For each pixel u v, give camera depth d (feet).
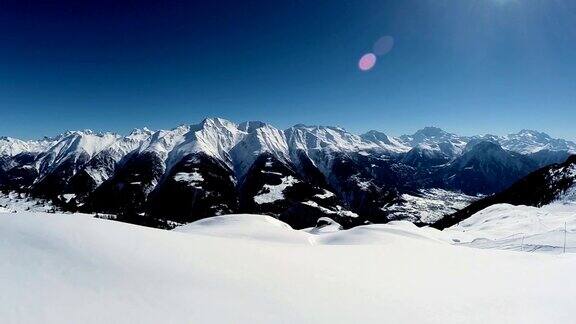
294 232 174.09
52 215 52.16
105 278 34.63
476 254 80.53
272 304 35.42
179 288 35.60
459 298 44.52
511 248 153.38
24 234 41.22
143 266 39.24
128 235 48.55
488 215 367.25
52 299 29.17
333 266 53.93
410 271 56.95
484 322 37.37
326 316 34.53
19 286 30.09
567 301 45.78
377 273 53.06
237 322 30.71
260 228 175.22
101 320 27.58
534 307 42.88
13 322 25.31
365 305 38.70
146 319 28.81
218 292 36.29
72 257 37.70
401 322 35.37
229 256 49.29
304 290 40.88
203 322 29.78
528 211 345.51
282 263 50.98
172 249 46.91
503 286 51.83
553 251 134.62
